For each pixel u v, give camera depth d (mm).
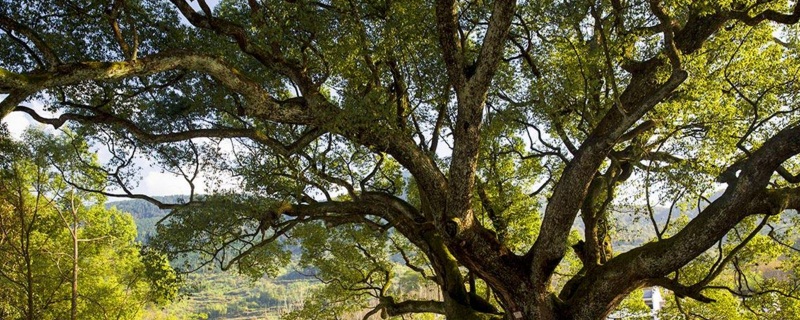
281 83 12414
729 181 10305
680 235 9477
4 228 24578
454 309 12484
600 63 11539
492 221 16047
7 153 16625
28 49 10266
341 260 18516
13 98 7984
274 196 12516
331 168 13344
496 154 15875
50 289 28391
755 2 10195
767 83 11242
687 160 10328
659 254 9648
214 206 11891
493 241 10812
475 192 16594
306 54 11336
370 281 18891
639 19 10453
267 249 15875
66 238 29750
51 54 8414
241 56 11688
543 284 10781
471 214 10578
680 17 12086
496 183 16766
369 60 11555
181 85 12297
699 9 9562
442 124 13930
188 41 11477
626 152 11609
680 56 8906
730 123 10453
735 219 9016
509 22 8492
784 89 11281
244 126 13875
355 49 10555
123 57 11609
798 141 8391
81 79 8367
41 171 24188
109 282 30266
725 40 10625
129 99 12625
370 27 11250
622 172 13805
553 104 12711
